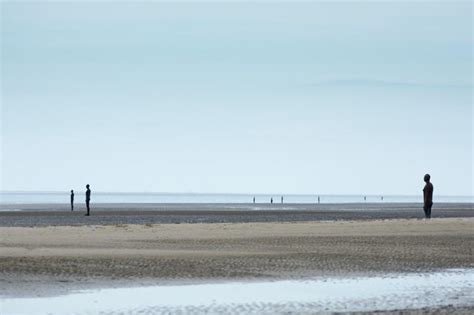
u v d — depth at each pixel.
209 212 147.50
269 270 47.66
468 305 36.66
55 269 46.12
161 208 183.25
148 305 36.09
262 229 76.44
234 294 39.31
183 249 58.22
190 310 35.06
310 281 43.84
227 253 55.84
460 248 61.25
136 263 49.34
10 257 50.84
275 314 34.34
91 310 34.75
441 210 184.25
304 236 70.25
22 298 37.41
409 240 67.38
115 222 102.75
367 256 55.38
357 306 36.34
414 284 43.19
